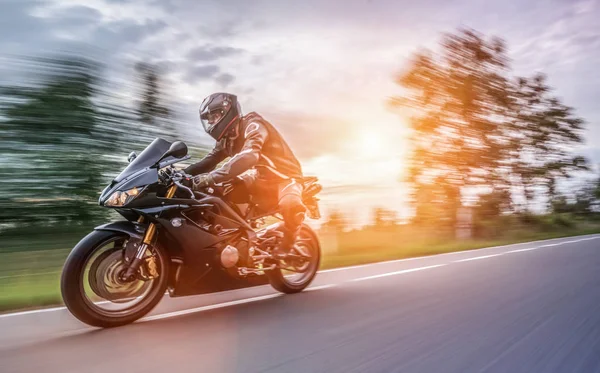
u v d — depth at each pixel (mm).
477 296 4617
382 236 10828
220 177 4016
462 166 15633
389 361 2910
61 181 7070
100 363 2834
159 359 2902
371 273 5965
